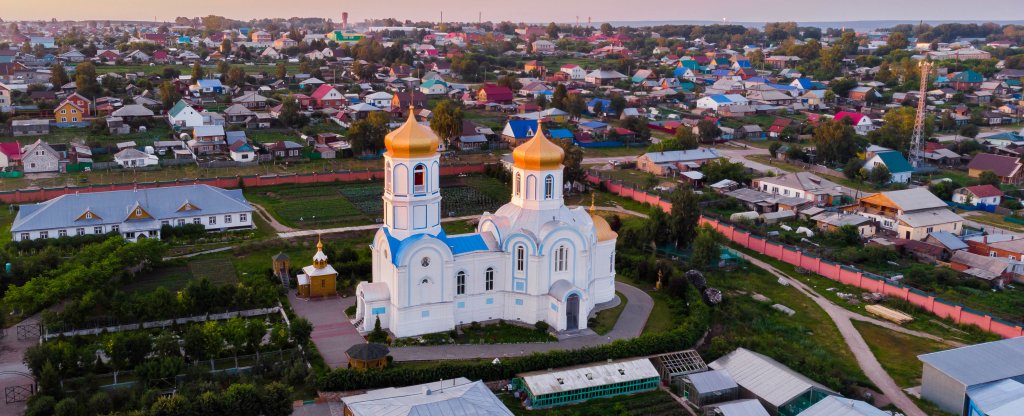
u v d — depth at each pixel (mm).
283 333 90062
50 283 98688
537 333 99188
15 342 93000
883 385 89625
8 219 143250
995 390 81062
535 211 101438
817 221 154125
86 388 78812
